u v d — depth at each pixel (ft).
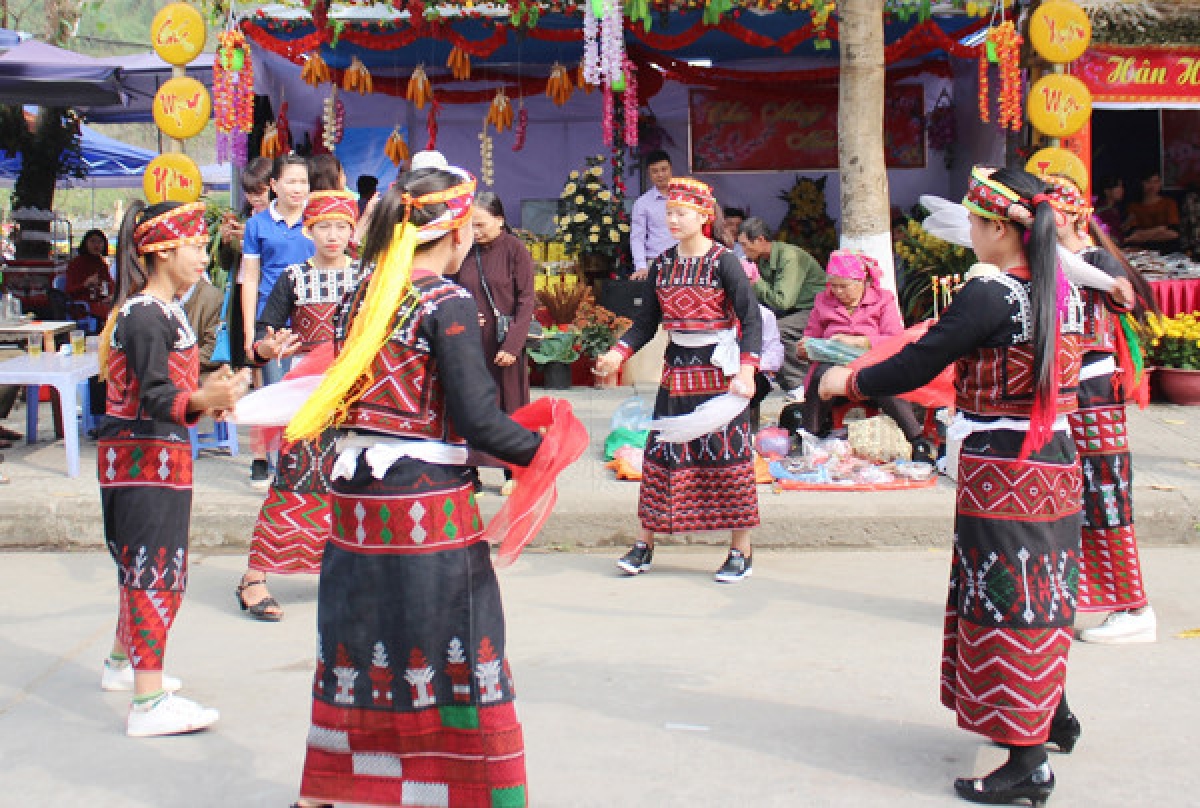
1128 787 12.26
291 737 13.78
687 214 19.43
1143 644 16.76
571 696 14.85
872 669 15.79
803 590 19.61
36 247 53.42
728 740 13.48
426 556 10.00
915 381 12.04
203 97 30.42
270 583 20.79
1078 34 30.63
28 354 29.14
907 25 40.83
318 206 18.51
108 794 12.34
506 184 48.01
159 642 13.85
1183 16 34.01
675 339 19.94
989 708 11.78
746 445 19.95
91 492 23.89
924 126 46.50
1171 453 26.40
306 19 38.11
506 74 44.93
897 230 41.55
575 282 39.27
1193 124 44.24
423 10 35.35
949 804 11.90
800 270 33.99
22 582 20.58
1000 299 11.66
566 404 10.35
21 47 42.78
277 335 15.71
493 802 10.08
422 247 10.46
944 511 22.35
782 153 46.39
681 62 43.50
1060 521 11.82
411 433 10.11
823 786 12.30
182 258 13.44
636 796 12.05
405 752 10.18
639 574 20.77
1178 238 42.83
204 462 27.12
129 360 13.24
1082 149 35.06
